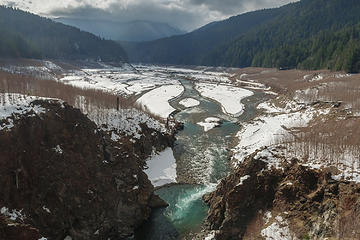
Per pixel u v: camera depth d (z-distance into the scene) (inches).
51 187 1327.5
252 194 1382.9
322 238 1054.4
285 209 1270.9
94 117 2223.2
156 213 1659.7
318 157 1395.2
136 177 1672.0
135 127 2431.1
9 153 1217.4
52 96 2524.6
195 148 2691.9
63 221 1315.2
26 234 981.8
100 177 1526.8
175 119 3651.6
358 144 1567.4
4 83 2583.7
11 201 1159.0
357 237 950.4
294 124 2770.7
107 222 1461.6
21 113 1384.1
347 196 1115.3
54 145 1432.1
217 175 2146.9
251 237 1263.5
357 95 3073.3
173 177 2112.5
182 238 1438.2
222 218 1439.5
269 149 1504.7
